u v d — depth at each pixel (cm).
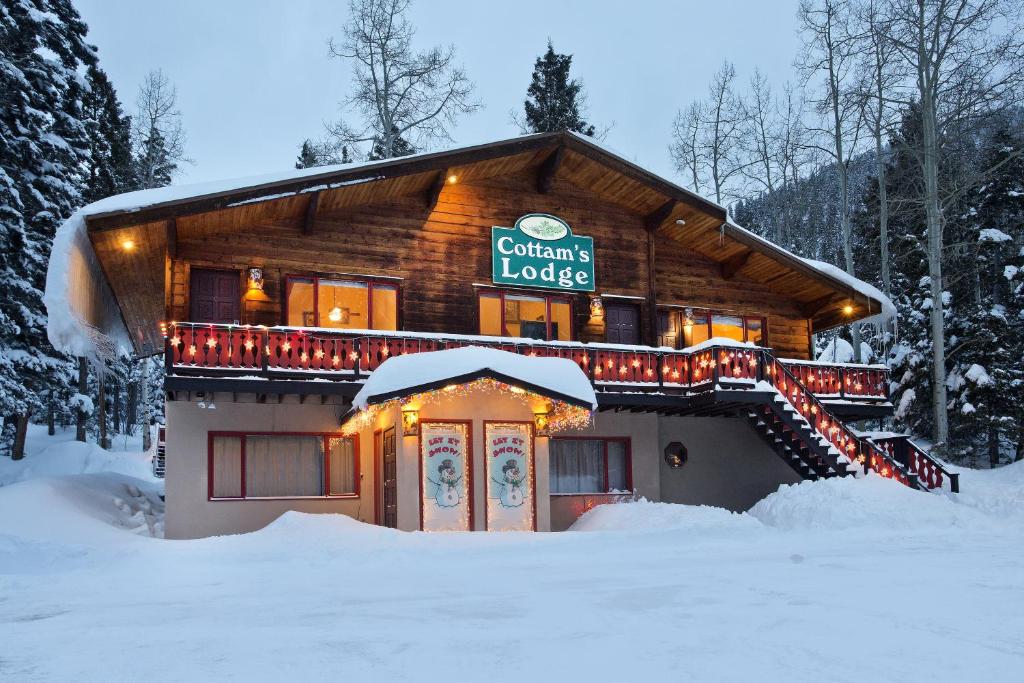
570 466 2019
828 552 1316
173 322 1661
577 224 2158
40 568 1220
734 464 2212
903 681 511
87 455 3547
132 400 6209
